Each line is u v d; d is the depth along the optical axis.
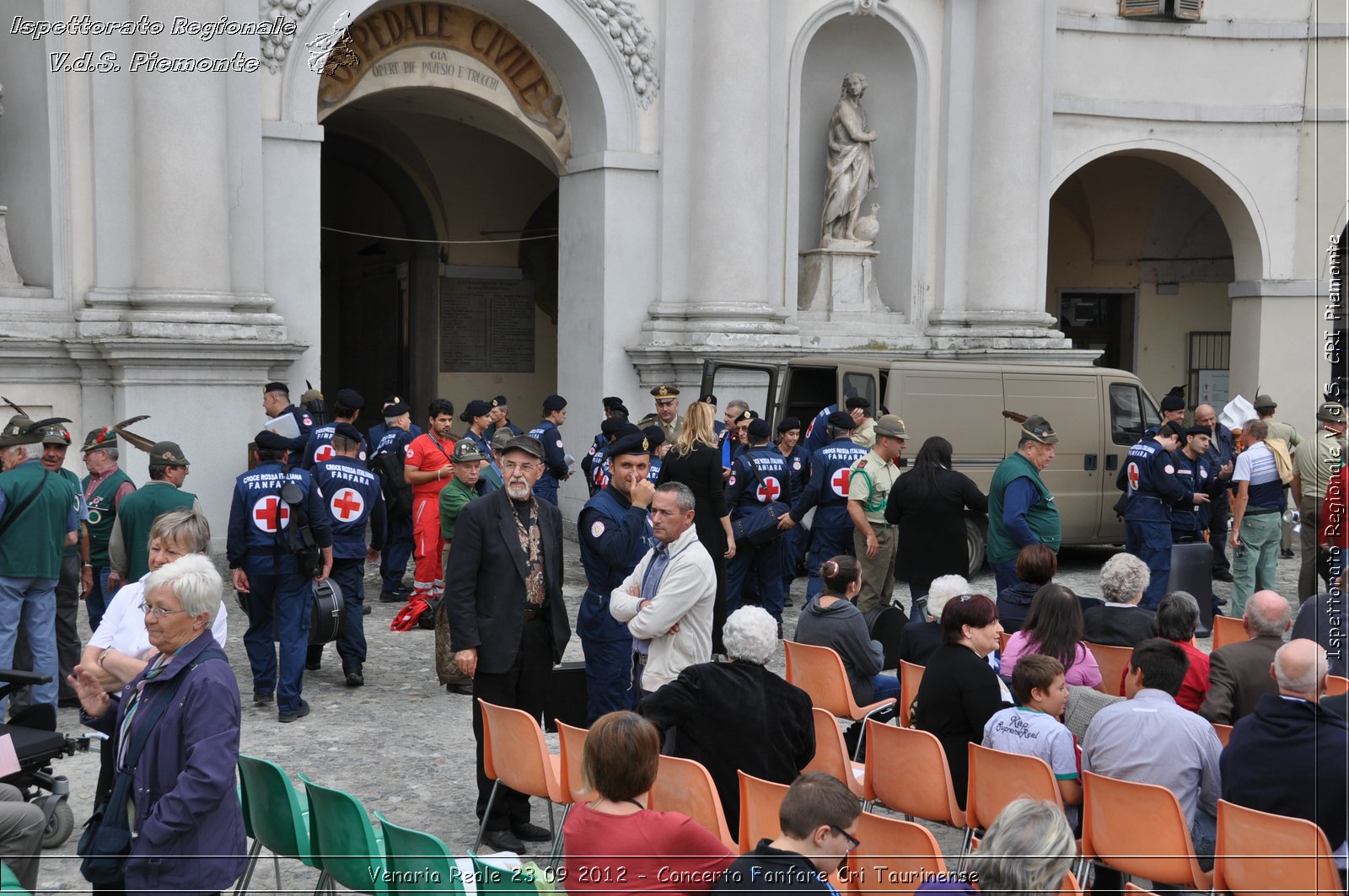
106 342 12.77
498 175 21.56
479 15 16.45
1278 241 21.42
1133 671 5.70
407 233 21.52
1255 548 12.55
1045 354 18.75
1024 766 5.47
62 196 13.23
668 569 6.23
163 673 4.34
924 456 10.17
